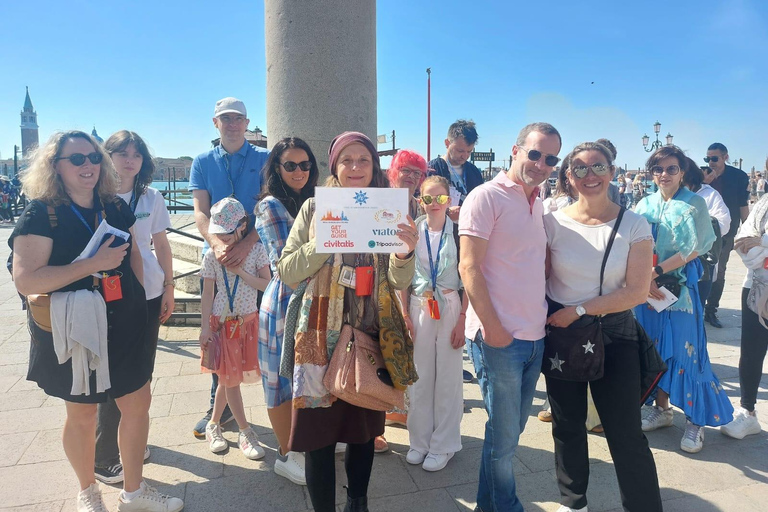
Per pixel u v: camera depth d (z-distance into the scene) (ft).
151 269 9.84
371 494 8.87
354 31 12.91
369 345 6.64
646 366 7.50
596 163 7.42
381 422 7.13
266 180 8.80
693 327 10.36
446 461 9.78
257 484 9.08
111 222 7.70
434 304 9.47
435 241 9.81
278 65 12.98
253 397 12.99
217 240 9.57
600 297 7.29
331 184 7.04
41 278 6.73
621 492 7.40
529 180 7.06
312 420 6.59
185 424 11.41
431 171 14.23
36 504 8.36
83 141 7.18
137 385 7.77
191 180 11.74
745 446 10.55
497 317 7.14
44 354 7.25
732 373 14.80
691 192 10.64
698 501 8.61
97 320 7.16
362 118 13.25
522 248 7.28
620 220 7.53
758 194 56.08
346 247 6.26
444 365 9.66
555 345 7.47
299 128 12.90
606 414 7.41
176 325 19.16
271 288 8.27
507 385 7.32
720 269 19.36
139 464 8.13
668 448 10.50
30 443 10.36
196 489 8.92
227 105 11.20
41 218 6.94
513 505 7.59
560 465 8.12
